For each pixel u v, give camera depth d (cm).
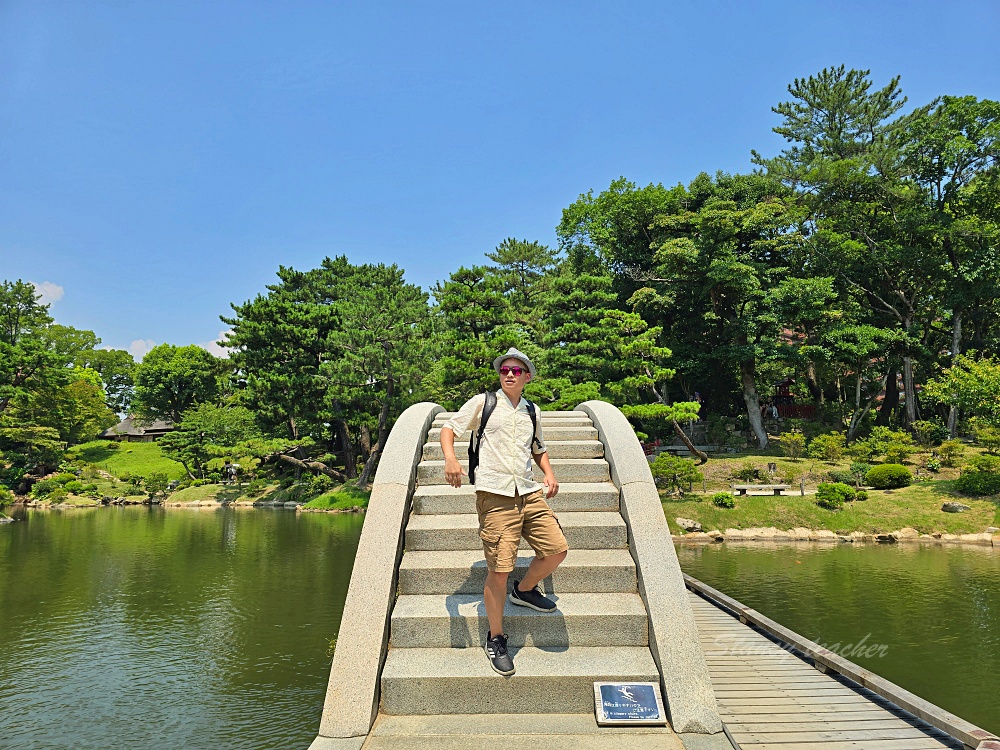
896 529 2584
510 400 411
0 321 6488
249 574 2022
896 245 3872
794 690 597
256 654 1262
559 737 354
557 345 3447
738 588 1681
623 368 3219
